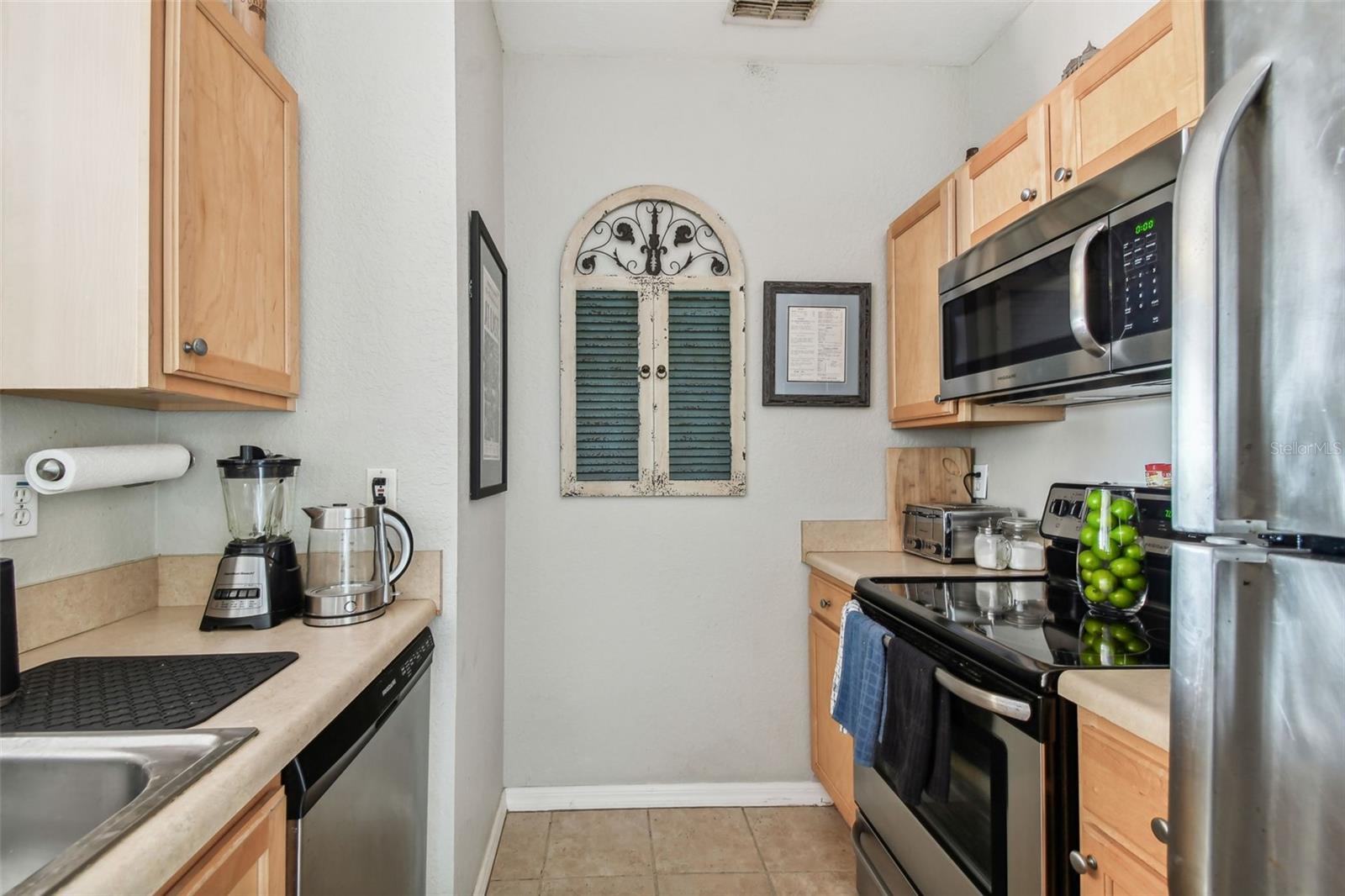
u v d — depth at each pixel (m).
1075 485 1.80
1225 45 0.50
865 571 1.92
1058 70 1.93
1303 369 0.43
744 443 2.29
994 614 1.42
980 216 1.74
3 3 1.01
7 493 1.09
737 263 2.30
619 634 2.28
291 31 1.51
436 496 1.52
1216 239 0.48
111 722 0.81
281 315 1.39
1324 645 0.41
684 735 2.29
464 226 1.61
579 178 2.28
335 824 0.95
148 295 1.01
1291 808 0.43
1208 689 0.48
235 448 1.48
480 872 1.78
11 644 0.88
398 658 1.25
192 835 0.61
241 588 1.26
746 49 2.27
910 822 1.46
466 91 1.64
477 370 1.67
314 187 1.51
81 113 1.00
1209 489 0.48
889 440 2.36
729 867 1.93
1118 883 0.92
